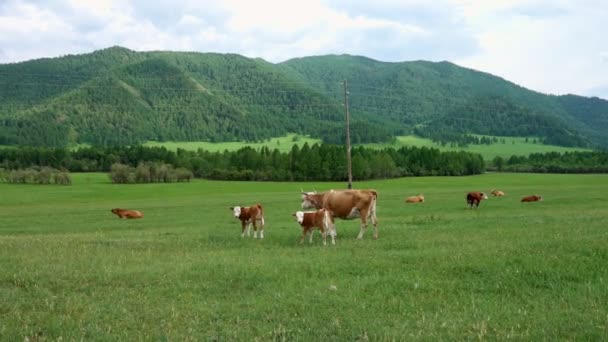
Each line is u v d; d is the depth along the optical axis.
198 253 19.52
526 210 41.03
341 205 23.70
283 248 20.61
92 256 18.84
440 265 14.96
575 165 168.00
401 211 43.94
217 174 141.00
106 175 145.38
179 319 10.78
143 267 16.17
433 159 146.00
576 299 11.34
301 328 10.03
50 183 119.94
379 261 16.08
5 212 52.56
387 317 10.60
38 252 20.12
